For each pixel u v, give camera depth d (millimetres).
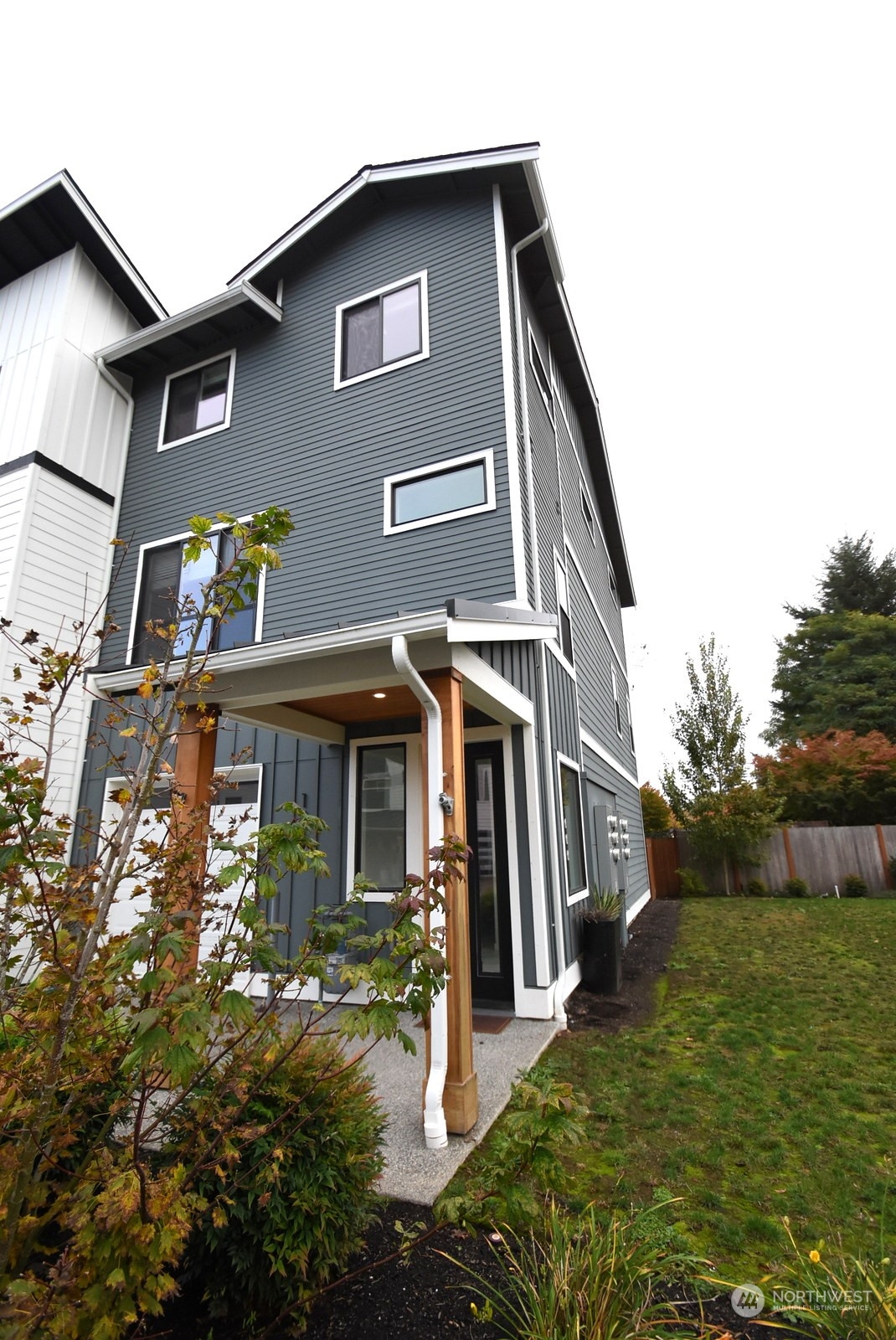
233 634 7641
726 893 15875
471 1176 3109
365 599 6996
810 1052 4906
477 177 7492
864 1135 3619
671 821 22641
